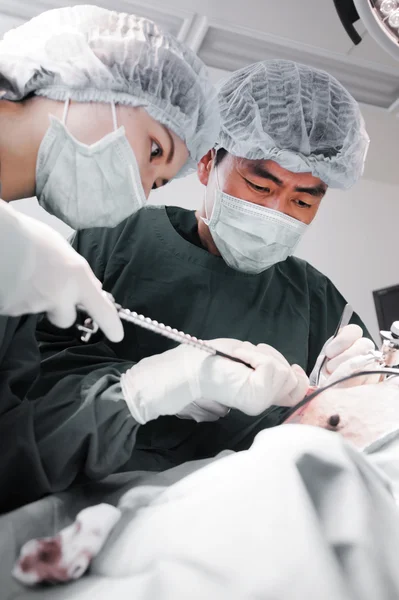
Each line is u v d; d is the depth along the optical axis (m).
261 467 0.50
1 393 0.79
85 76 1.02
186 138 1.14
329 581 0.41
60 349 1.12
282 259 1.38
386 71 1.62
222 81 1.40
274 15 1.48
